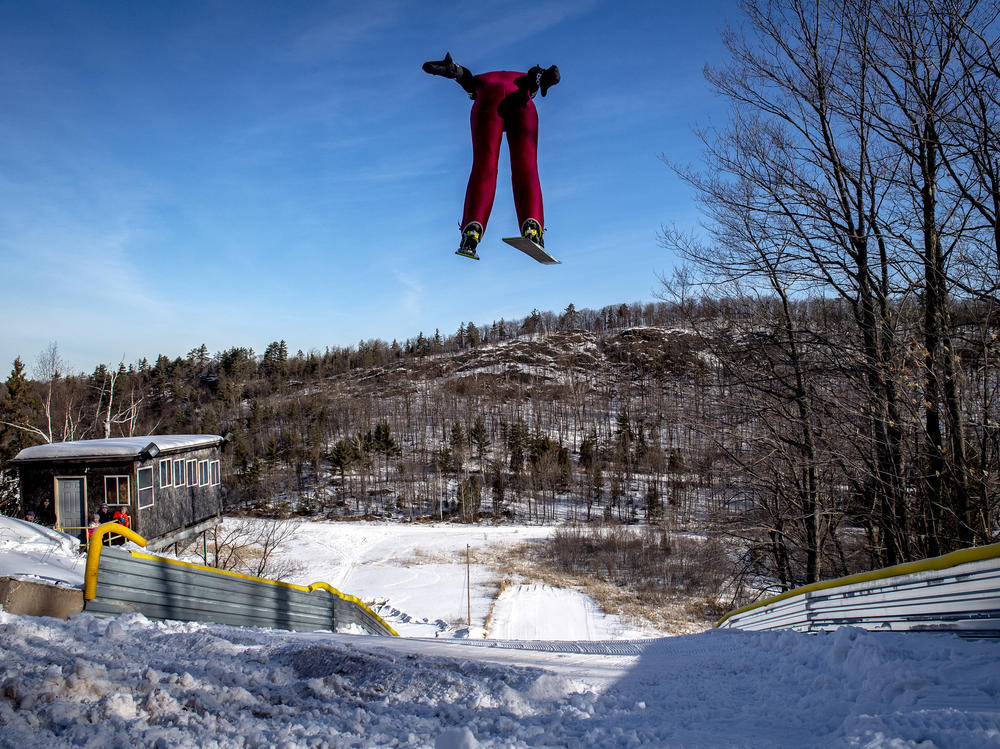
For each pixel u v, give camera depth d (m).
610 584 33.38
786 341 13.52
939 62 10.98
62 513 20.17
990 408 10.70
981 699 3.50
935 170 11.15
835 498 14.83
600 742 3.23
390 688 4.18
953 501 10.81
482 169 4.57
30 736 2.79
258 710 3.56
